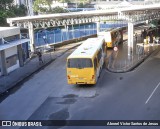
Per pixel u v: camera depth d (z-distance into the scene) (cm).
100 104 2002
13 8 5512
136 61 3250
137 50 3844
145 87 2323
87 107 1959
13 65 3192
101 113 1841
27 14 5866
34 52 3981
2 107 2075
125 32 6184
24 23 4006
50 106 2025
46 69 3191
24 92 2392
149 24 5431
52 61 3600
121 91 2255
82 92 2288
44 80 2727
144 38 4759
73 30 5372
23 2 7025
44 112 1922
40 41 4828
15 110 2000
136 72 2828
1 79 2812
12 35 3189
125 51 3988
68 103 2061
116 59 3450
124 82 2498
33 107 2031
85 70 2331
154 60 3331
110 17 4294
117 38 4559
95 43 2909
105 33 4166
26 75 2922
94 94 2220
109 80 2586
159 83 2411
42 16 3744
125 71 2859
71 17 4081
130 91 2242
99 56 2750
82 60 2323
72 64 2344
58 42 4900
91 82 2353
